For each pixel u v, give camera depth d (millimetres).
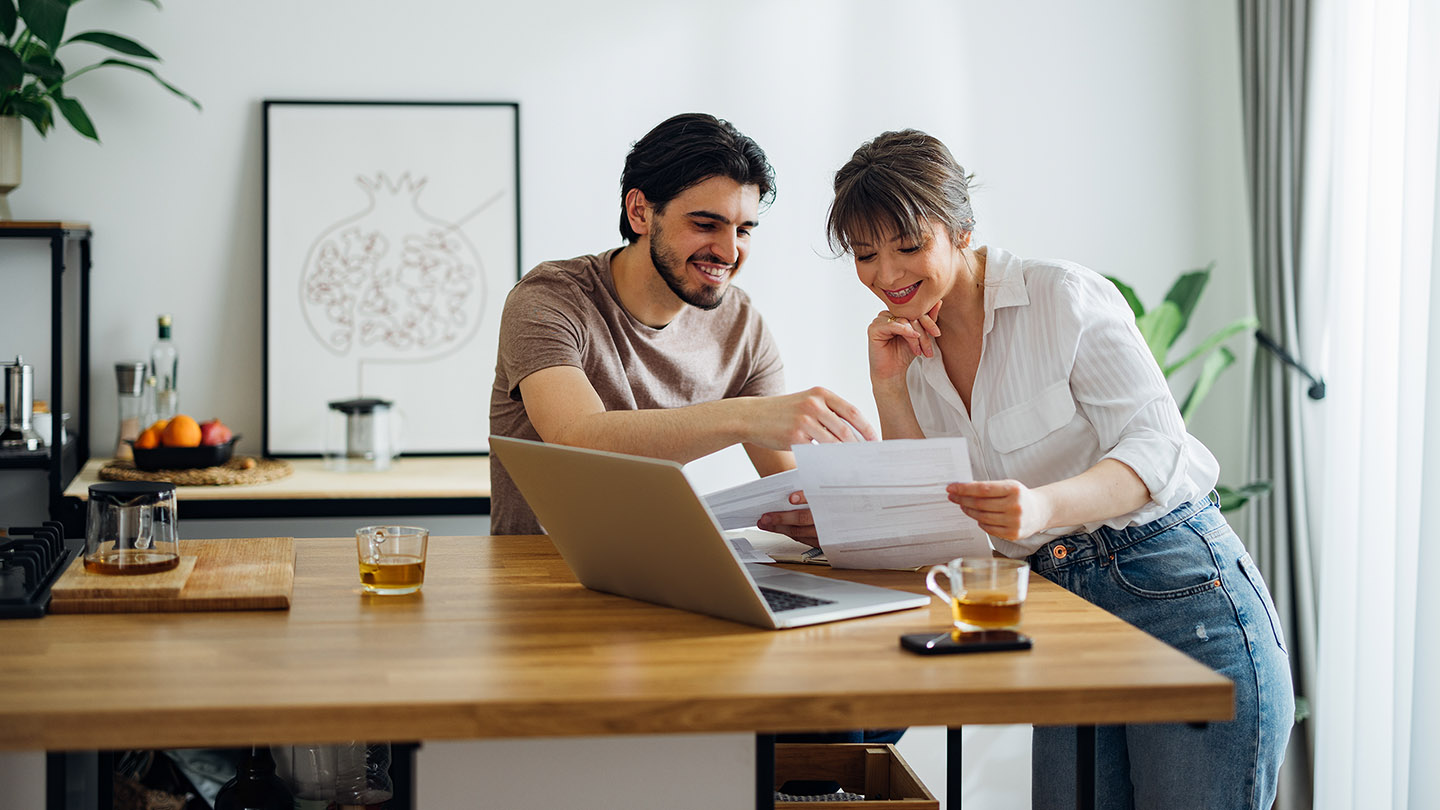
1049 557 1790
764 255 3508
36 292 3307
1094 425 1719
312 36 3359
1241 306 3570
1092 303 1724
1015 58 3525
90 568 1499
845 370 3551
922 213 1657
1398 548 2633
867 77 3502
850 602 1434
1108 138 3551
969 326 1842
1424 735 2469
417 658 1223
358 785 2127
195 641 1284
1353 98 2965
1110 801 1840
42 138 3273
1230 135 3561
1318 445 3123
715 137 1836
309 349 3393
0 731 1039
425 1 3379
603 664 1204
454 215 3414
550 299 1908
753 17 3463
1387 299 2793
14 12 3000
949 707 1128
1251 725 1696
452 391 3443
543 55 3420
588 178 3451
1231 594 1729
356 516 2945
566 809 1262
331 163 3371
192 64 3328
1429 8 2568
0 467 2873
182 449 3021
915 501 1517
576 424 1732
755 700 1108
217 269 3375
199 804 2576
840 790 1881
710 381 2129
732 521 1714
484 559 1756
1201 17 3545
